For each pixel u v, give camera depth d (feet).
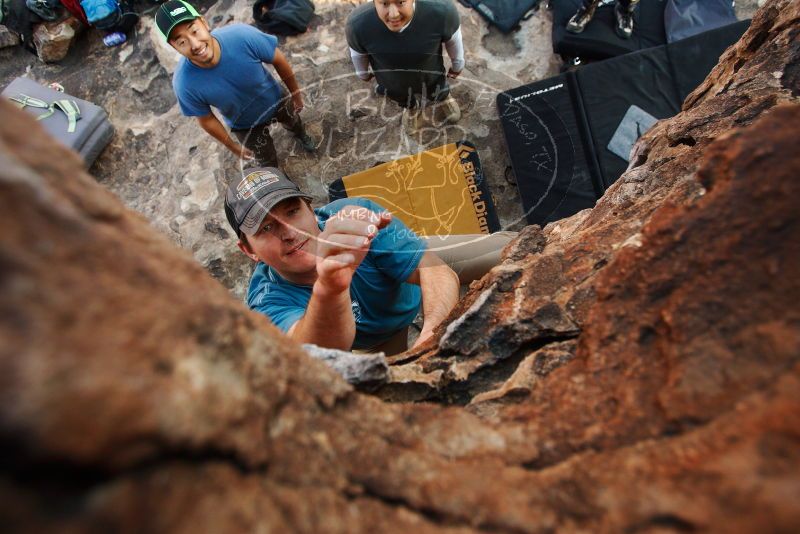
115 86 13.94
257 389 2.29
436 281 6.35
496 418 3.11
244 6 13.17
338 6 12.19
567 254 4.32
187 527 1.73
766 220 2.81
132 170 13.34
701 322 2.80
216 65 6.31
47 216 1.81
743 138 2.95
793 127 2.86
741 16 12.10
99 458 1.54
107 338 1.69
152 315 1.89
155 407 1.68
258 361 2.37
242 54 6.33
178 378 1.82
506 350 4.00
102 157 13.50
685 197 3.85
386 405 2.93
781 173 2.81
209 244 12.28
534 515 2.39
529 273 4.27
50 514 1.49
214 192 12.48
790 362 2.49
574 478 2.53
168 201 12.76
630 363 3.02
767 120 2.94
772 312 2.65
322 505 2.24
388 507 2.39
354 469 2.49
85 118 12.80
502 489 2.51
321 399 2.65
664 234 3.17
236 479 1.97
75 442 1.50
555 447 2.77
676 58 10.03
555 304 3.95
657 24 10.92
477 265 6.43
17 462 1.46
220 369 2.06
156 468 1.71
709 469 2.25
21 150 2.01
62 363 1.53
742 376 2.56
